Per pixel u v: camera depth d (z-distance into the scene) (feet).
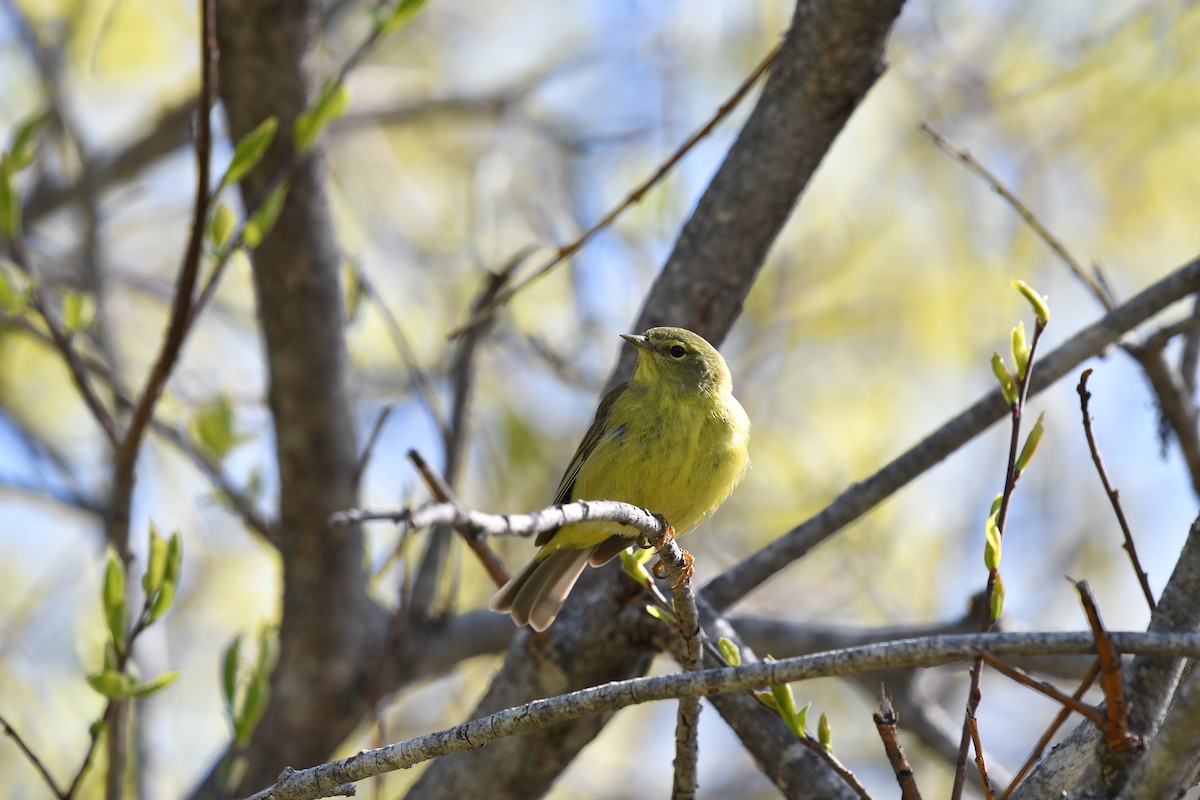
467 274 47.34
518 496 46.73
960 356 45.21
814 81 26.78
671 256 29.01
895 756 17.24
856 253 46.19
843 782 24.30
